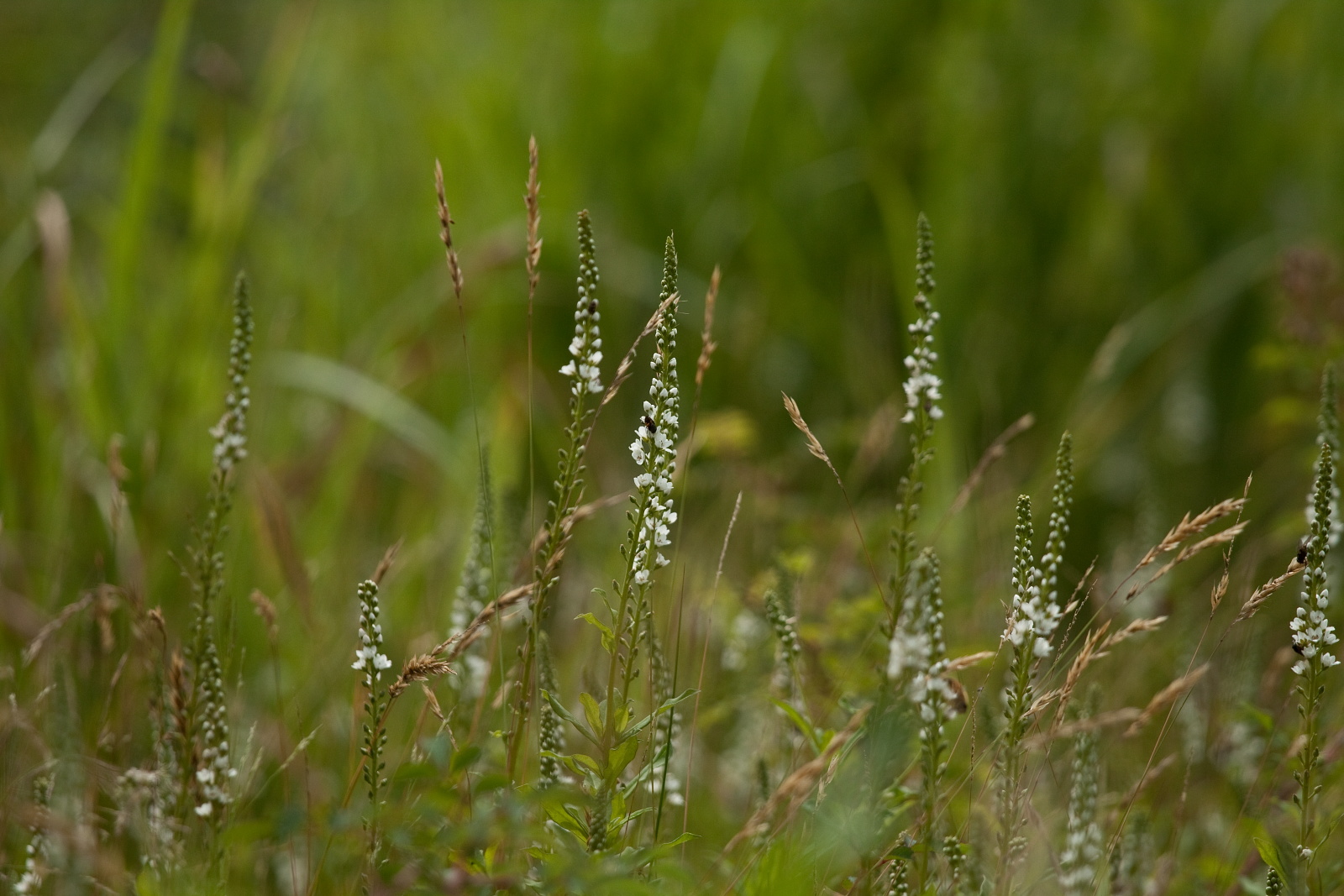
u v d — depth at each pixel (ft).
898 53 27.91
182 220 25.17
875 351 23.59
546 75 27.89
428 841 7.57
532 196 10.06
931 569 9.97
